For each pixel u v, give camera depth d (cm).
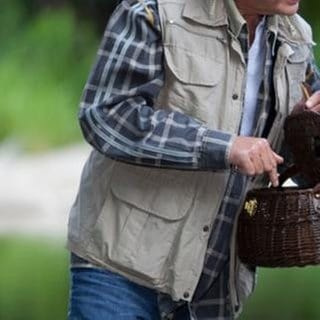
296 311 1883
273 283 2100
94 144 895
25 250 2408
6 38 4019
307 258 902
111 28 902
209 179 910
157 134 883
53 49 3984
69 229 933
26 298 1975
